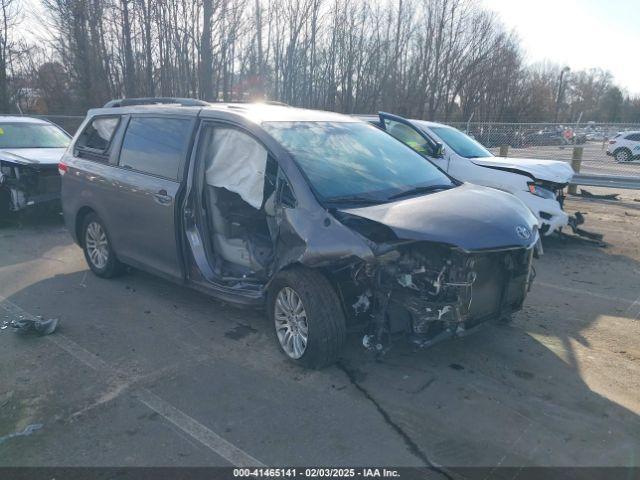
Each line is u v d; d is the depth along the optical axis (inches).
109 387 152.4
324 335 152.9
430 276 146.9
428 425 134.9
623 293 237.0
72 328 193.2
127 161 220.4
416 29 1213.1
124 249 225.5
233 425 134.4
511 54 1542.8
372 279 149.6
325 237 151.2
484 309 157.5
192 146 193.3
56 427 133.5
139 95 836.0
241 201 195.5
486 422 136.4
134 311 209.2
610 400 147.3
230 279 186.5
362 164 181.2
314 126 190.9
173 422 135.6
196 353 173.5
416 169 193.0
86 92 880.9
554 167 305.4
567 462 121.7
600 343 183.9
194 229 193.2
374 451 124.8
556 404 144.9
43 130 395.9
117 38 840.9
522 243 150.6
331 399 146.1
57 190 346.0
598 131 652.1
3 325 195.5
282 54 901.8
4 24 954.1
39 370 162.1
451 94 1366.9
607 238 339.9
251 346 178.2
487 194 172.7
